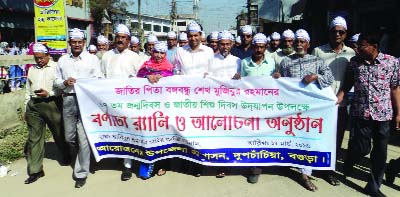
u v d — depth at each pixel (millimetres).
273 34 6773
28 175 5363
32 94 5137
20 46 20781
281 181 4984
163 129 5023
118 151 5156
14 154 6258
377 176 4484
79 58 5137
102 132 5137
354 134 4613
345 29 4801
